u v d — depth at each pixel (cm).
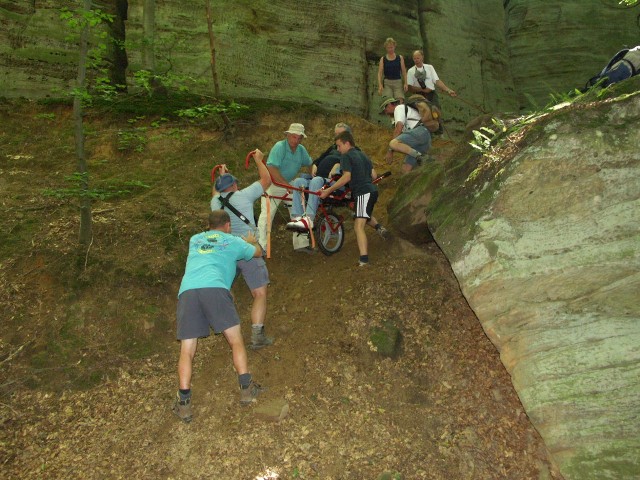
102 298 589
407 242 684
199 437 471
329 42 1175
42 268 598
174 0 1062
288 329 579
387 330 562
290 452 457
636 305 450
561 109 481
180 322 461
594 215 455
